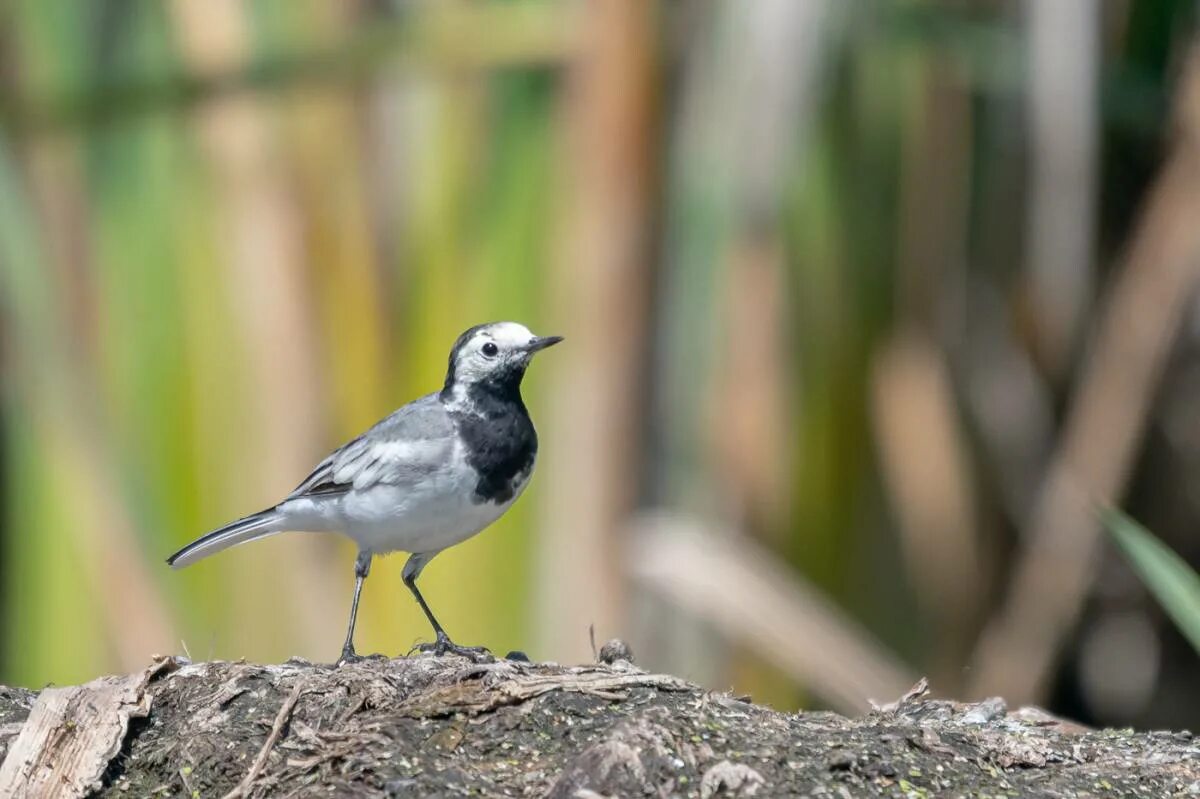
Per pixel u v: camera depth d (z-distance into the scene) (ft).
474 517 33.45
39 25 41.50
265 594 41.37
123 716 26.96
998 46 44.01
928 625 45.47
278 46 41.01
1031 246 48.08
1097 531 46.50
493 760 25.04
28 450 42.65
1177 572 28.17
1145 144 52.21
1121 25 50.14
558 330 40.40
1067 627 48.57
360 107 40.19
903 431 43.75
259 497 40.93
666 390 41.73
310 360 40.47
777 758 24.97
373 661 28.91
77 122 40.78
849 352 43.52
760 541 42.60
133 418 41.52
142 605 41.52
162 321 41.24
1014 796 24.93
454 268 40.11
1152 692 56.44
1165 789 25.90
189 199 40.83
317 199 40.32
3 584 46.42
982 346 49.44
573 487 40.50
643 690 27.12
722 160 41.29
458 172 40.09
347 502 33.04
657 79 39.75
